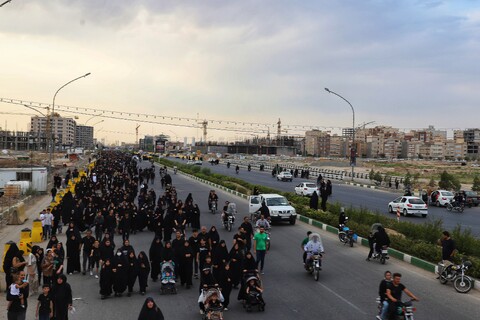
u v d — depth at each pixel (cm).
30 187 4159
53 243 1482
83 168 7312
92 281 1488
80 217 2270
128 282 1312
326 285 1413
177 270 1393
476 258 1591
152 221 2380
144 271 1322
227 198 4194
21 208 2781
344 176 7394
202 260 1254
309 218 2789
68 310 1047
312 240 1550
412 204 3238
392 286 1017
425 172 9969
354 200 4159
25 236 1777
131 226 2333
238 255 1360
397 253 1822
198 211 2366
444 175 5403
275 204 2717
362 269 1625
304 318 1116
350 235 2080
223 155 19988
